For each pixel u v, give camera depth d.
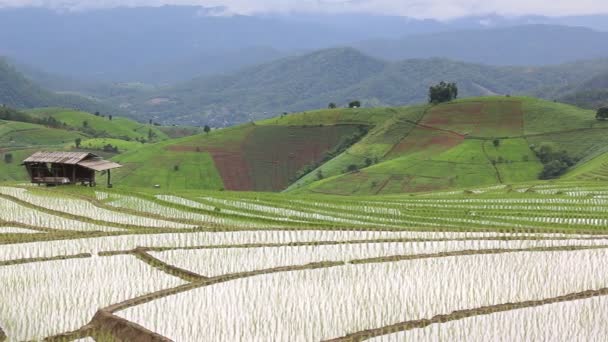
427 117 171.00
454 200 60.47
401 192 125.44
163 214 46.19
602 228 42.78
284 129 194.50
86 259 26.53
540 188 74.00
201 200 54.94
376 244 30.23
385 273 23.92
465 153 141.62
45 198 50.34
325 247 29.52
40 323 18.53
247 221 44.72
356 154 161.25
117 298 20.91
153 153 179.62
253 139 190.12
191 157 176.25
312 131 192.25
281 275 23.58
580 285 22.16
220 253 27.95
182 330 17.55
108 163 67.56
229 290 21.44
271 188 167.38
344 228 36.16
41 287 22.16
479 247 29.41
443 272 24.02
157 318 18.48
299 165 177.62
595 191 67.44
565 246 28.77
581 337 16.95
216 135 194.12
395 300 20.41
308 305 19.84
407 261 26.02
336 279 23.00
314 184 137.00
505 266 24.97
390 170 136.25
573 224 44.44
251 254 27.88
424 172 133.88
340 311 19.23
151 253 27.62
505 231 36.06
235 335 17.22
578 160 132.25
